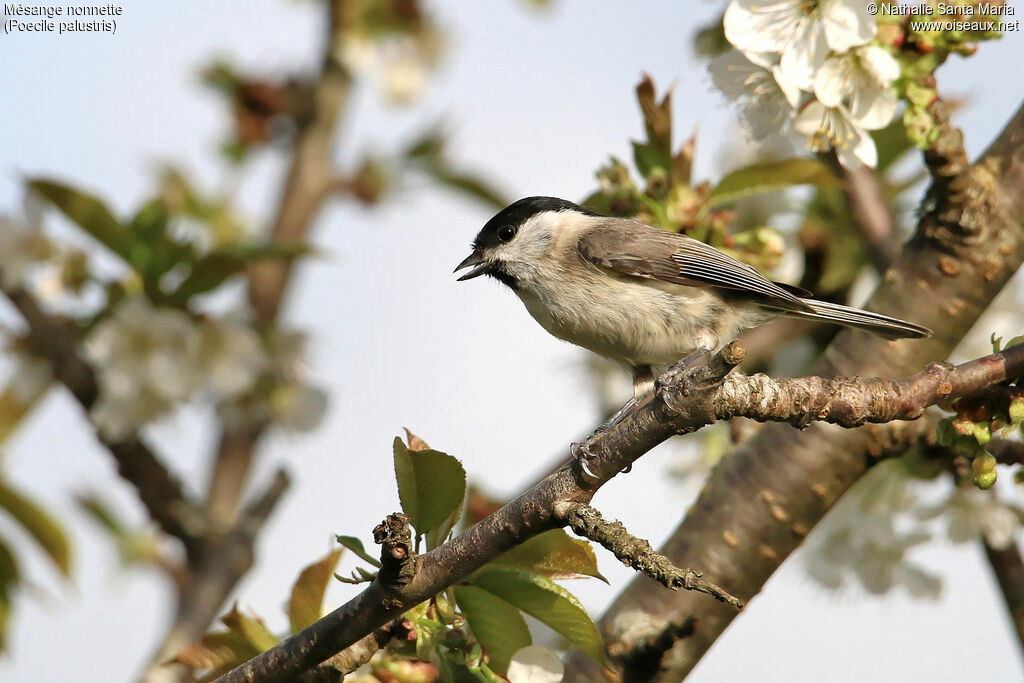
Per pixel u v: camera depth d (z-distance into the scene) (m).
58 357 8.66
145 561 9.12
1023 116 8.43
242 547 8.95
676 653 7.76
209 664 6.40
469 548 5.76
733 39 7.70
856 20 7.49
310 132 11.28
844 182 9.07
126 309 8.52
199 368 8.66
